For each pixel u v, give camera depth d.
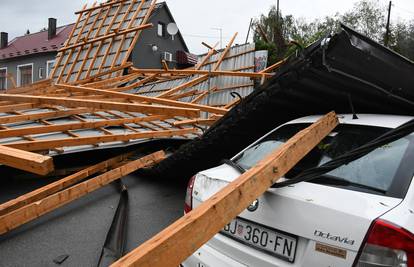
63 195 4.25
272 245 2.26
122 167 5.16
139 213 5.01
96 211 5.00
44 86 11.55
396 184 2.25
